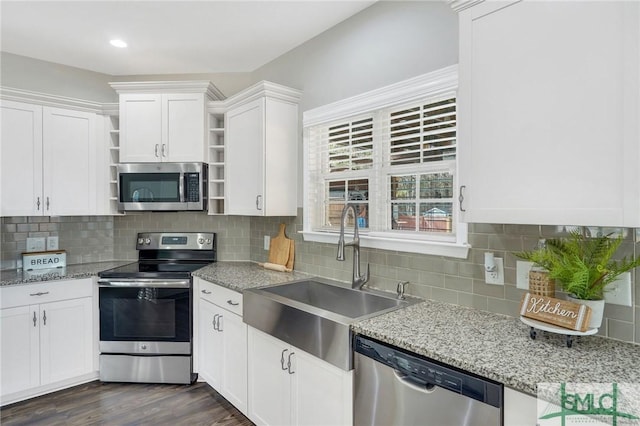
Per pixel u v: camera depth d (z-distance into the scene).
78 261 3.17
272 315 1.87
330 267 2.43
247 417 2.13
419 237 1.93
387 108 2.07
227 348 2.31
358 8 2.20
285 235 2.82
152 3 2.17
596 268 1.20
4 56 2.83
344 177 2.40
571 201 1.12
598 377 0.99
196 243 3.23
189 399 2.49
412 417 1.25
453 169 1.80
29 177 2.71
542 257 1.30
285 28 2.46
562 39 1.14
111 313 2.68
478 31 1.35
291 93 2.63
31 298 2.48
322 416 1.61
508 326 1.43
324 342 1.56
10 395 2.41
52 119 2.81
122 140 2.90
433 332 1.36
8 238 2.85
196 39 2.63
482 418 1.06
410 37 1.94
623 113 1.02
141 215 3.35
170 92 2.89
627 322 1.26
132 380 2.69
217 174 3.15
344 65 2.33
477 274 1.67
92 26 2.44
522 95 1.23
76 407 2.38
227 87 3.31
